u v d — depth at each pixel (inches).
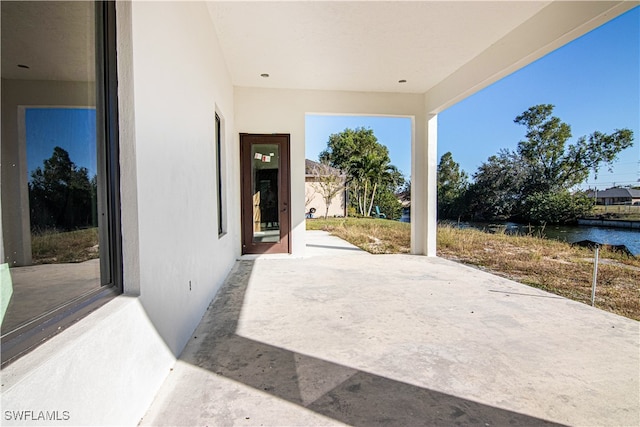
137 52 58.3
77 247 47.2
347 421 56.8
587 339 91.9
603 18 105.8
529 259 219.8
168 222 73.3
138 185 57.2
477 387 67.9
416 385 68.4
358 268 188.2
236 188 212.1
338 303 123.3
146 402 58.7
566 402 63.3
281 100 216.4
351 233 377.4
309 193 651.5
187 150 91.2
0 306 33.9
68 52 45.9
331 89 220.2
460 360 79.4
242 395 63.7
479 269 188.2
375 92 225.1
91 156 51.0
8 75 37.0
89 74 50.4
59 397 34.3
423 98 230.1
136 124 57.1
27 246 38.3
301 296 132.3
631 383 70.0
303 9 126.0
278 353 82.0
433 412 59.7
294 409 59.7
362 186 668.1
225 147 171.5
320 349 84.5
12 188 36.7
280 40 150.9
